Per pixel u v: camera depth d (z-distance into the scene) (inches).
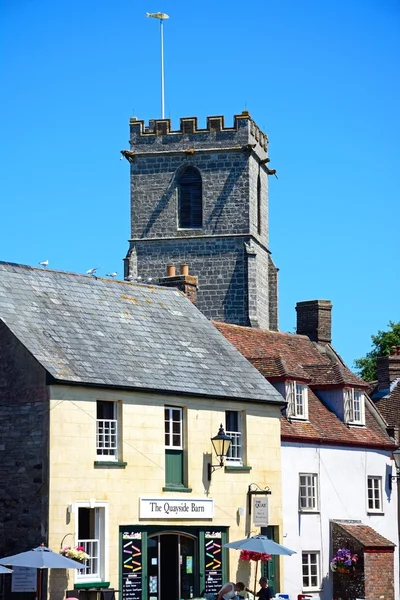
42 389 1968.5
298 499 2402.8
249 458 2258.9
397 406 2957.7
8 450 1991.9
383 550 2459.4
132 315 2257.6
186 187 4466.0
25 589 1935.3
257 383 2311.8
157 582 2089.1
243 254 4384.8
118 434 2057.1
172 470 2139.5
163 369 2162.9
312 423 2502.5
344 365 2913.4
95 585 1980.8
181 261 4426.7
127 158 4488.2
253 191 4466.0
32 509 1959.9
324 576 2432.3
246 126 4429.1
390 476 2635.3
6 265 2137.1
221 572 2183.8
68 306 2155.5
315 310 2933.1
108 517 2018.9
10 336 2010.3
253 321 4350.4
